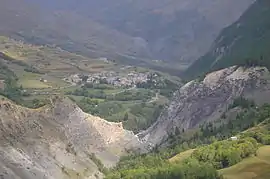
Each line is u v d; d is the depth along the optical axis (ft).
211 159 625.00
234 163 606.55
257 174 565.53
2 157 623.77
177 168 588.91
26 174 621.72
